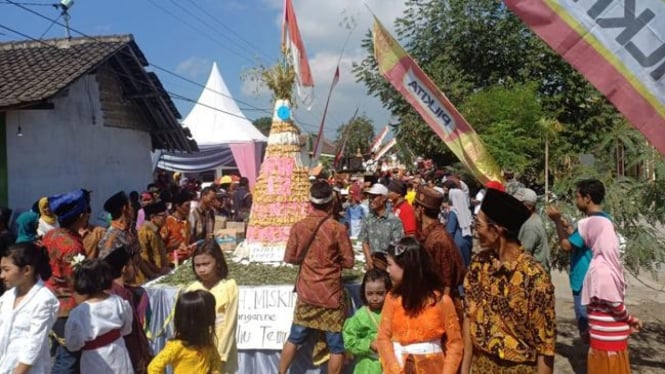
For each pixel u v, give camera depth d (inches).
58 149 493.7
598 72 121.0
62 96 468.1
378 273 173.0
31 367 143.0
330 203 206.5
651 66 117.6
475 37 692.7
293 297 221.3
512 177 401.7
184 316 147.8
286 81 258.2
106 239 207.8
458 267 190.1
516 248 119.3
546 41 124.5
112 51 506.3
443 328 134.5
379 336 139.8
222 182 577.9
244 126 856.3
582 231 195.6
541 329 115.0
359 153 1058.7
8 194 450.0
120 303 163.0
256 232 259.3
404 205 298.8
